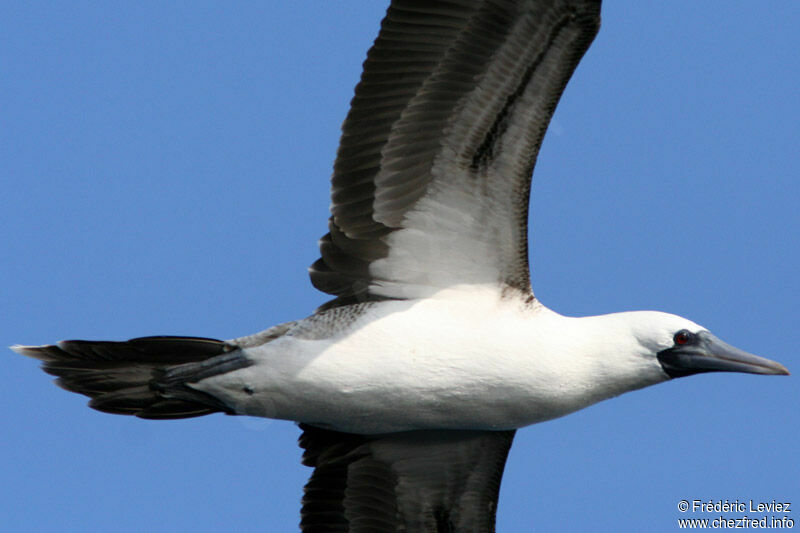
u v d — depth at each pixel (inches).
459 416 594.2
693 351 604.4
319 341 581.0
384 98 562.3
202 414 611.2
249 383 579.2
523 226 581.6
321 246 592.7
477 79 556.7
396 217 583.2
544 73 551.8
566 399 596.7
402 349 579.5
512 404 591.5
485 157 569.9
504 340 584.4
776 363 604.4
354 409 585.3
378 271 594.2
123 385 602.5
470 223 583.2
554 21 539.8
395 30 552.7
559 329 596.7
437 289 593.9
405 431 640.4
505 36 546.9
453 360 581.0
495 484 655.1
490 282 594.2
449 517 661.9
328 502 655.1
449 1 544.4
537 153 567.8
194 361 595.2
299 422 646.5
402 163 573.6
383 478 656.4
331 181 574.9
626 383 606.9
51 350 597.6
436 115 564.7
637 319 609.3
